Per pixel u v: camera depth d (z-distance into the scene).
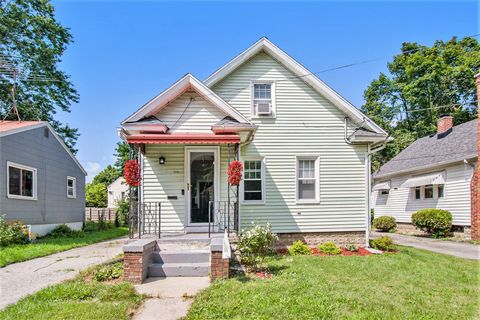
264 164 11.40
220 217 9.98
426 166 17.80
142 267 6.66
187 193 10.25
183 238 8.38
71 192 18.97
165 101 9.95
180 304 5.36
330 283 6.47
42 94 23.33
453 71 29.25
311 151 11.57
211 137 8.98
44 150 15.52
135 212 10.41
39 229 14.98
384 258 9.41
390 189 22.59
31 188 14.49
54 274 7.23
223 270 6.74
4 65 19.23
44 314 4.69
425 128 31.00
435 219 16.20
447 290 6.32
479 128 14.45
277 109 11.59
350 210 11.54
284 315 4.75
